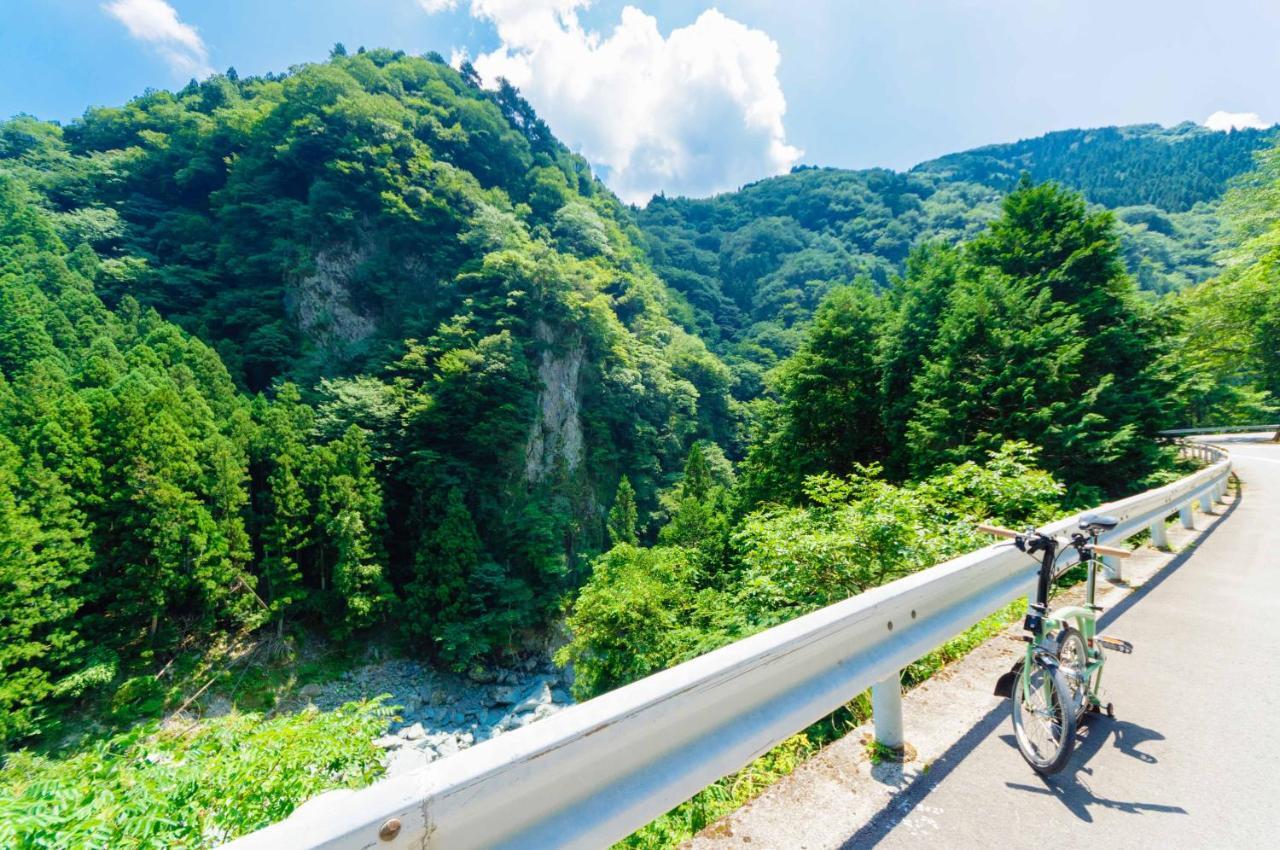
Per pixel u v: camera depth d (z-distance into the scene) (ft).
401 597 106.01
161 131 242.78
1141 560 20.80
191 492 81.20
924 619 9.11
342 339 159.53
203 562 80.23
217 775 11.40
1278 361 85.66
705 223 559.79
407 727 82.02
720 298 382.42
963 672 11.00
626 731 4.71
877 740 8.06
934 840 6.24
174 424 81.66
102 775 10.28
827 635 6.88
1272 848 6.22
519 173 265.75
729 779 10.91
